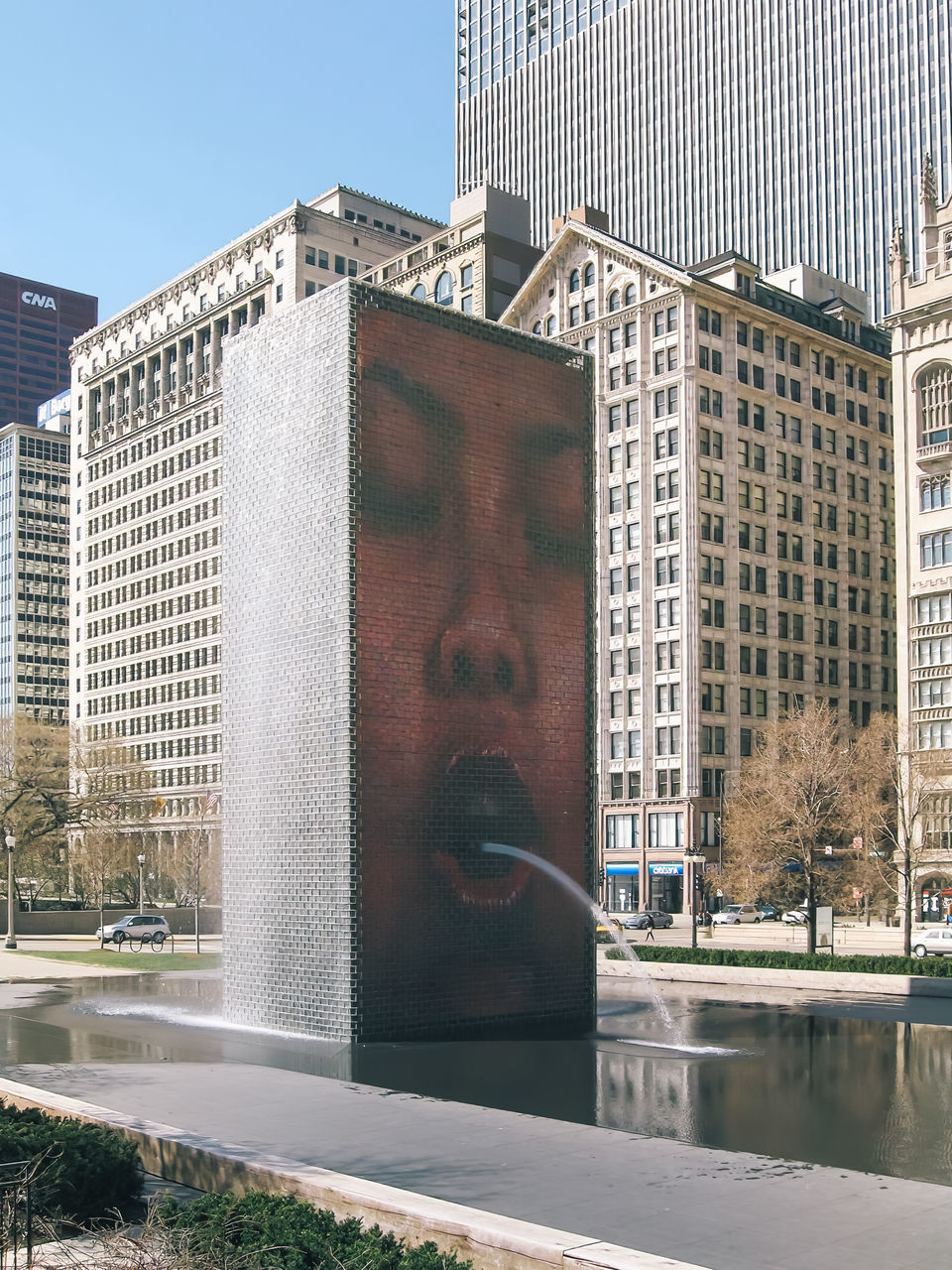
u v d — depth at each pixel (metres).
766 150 170.25
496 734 29.58
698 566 96.25
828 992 37.66
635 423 101.00
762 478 102.50
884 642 112.31
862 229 158.75
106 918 83.75
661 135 183.25
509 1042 26.66
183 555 133.12
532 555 30.92
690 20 181.50
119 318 149.88
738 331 102.06
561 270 107.69
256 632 29.89
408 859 27.58
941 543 77.69
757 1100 20.17
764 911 86.50
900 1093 20.84
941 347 78.50
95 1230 12.09
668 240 180.75
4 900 87.88
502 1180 13.62
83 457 153.38
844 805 58.38
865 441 113.50
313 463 28.62
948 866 71.19
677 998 35.91
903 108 156.00
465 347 30.23
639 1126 18.11
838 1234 11.64
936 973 37.69
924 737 76.75
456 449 29.70
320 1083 19.92
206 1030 28.33
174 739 132.12
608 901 98.94
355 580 27.44
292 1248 9.78
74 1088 19.36
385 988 26.83
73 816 86.00
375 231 131.50
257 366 30.92
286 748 28.56
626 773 98.94
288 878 28.17
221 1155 13.83
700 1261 10.85
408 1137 15.80
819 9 166.25
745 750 98.06
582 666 31.73
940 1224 11.98
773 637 101.56
